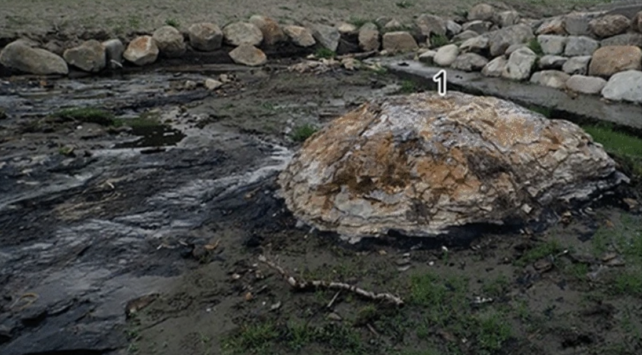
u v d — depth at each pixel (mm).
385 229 4395
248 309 3670
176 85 10680
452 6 18312
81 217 5094
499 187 4633
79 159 6551
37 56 11070
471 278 3939
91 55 11570
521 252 4238
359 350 3250
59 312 3697
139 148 7043
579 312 3559
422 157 4648
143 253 4461
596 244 4340
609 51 9312
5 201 5387
